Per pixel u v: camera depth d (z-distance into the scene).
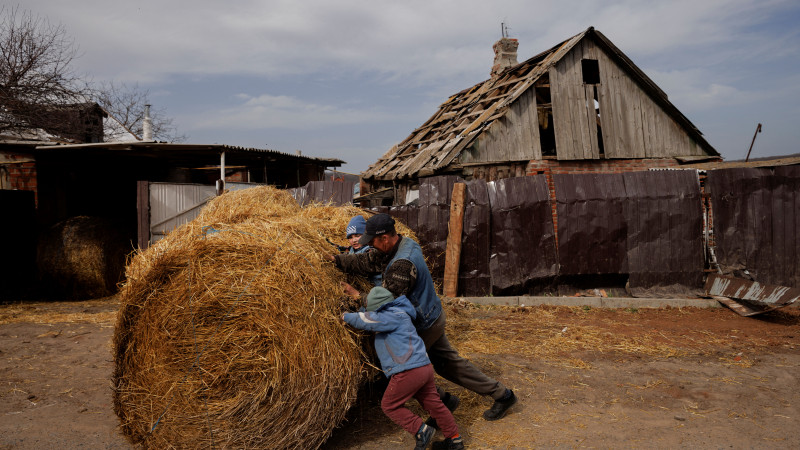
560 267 8.10
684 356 5.39
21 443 3.54
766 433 3.60
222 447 3.04
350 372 3.35
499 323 6.77
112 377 3.51
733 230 8.04
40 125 15.62
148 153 11.61
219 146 10.10
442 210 8.12
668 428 3.71
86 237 9.57
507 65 16.05
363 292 3.83
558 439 3.58
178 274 3.21
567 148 11.55
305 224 3.97
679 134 12.38
